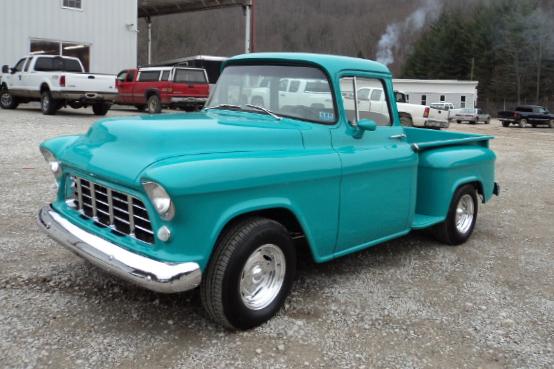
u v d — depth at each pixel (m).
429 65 89.44
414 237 6.14
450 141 5.70
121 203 3.52
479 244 6.01
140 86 21.03
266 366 3.25
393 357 3.44
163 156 3.30
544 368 3.41
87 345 3.35
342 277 4.73
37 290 4.07
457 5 103.50
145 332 3.55
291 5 111.12
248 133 3.73
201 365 3.21
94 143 3.81
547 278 5.00
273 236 3.64
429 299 4.36
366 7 121.44
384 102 4.83
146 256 3.24
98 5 23.20
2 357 3.16
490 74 81.06
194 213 3.22
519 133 30.02
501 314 4.14
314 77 4.32
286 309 4.00
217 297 3.43
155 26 72.19
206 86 20.69
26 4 21.33
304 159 3.85
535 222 7.20
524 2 83.31
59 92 16.27
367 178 4.41
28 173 8.07
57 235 3.76
